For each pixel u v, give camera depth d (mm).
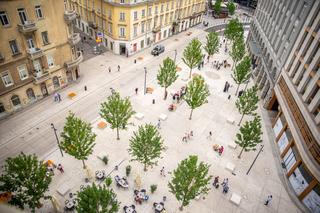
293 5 39656
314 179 27156
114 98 30359
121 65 52156
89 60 52500
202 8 80188
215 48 56500
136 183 27781
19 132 33656
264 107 44719
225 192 29031
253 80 53219
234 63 58156
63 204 25953
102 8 52688
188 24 76625
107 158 30406
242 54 52969
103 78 46969
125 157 31875
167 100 43469
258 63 54594
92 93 42531
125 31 53062
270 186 30922
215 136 37156
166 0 59875
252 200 28922
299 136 30703
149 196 27547
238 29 63156
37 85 38000
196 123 39219
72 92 42062
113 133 35281
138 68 51781
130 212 24938
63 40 38281
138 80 47781
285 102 36750
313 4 33438
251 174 32094
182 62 56719
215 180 29312
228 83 50875
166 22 65188
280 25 44531
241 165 33062
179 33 73625
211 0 99438
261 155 35094
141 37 57938
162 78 40125
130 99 42344
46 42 36000
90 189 19297
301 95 33156
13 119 35500
